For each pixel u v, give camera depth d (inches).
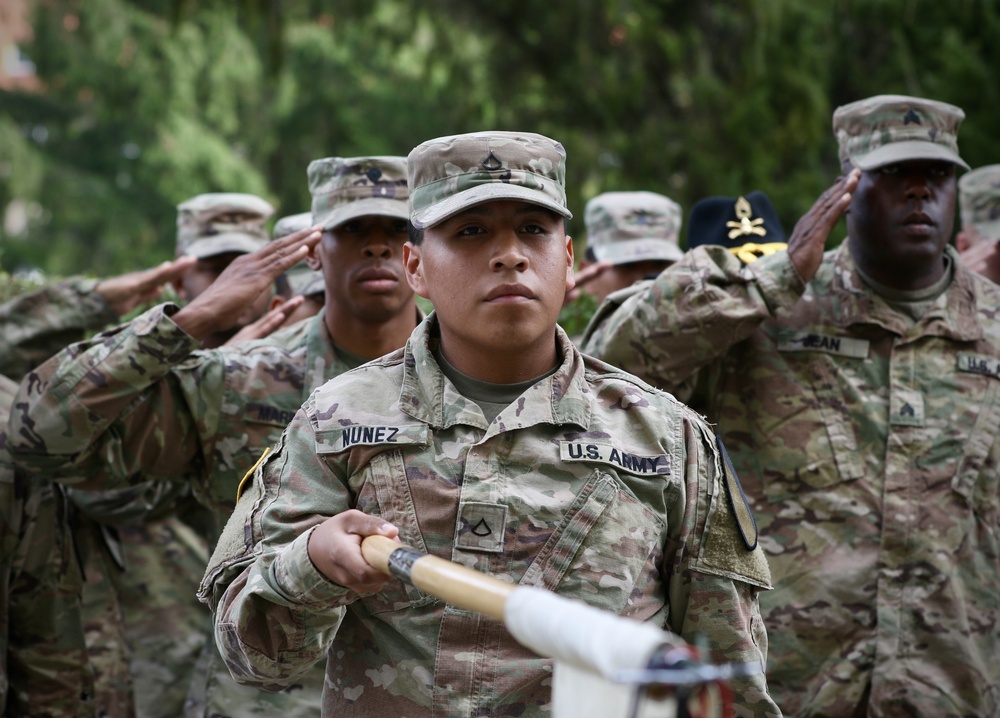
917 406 435.2
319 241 444.5
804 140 953.5
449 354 279.0
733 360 444.8
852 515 430.6
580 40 1040.2
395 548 231.5
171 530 589.9
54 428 418.0
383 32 1147.9
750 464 439.2
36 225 1849.2
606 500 265.1
